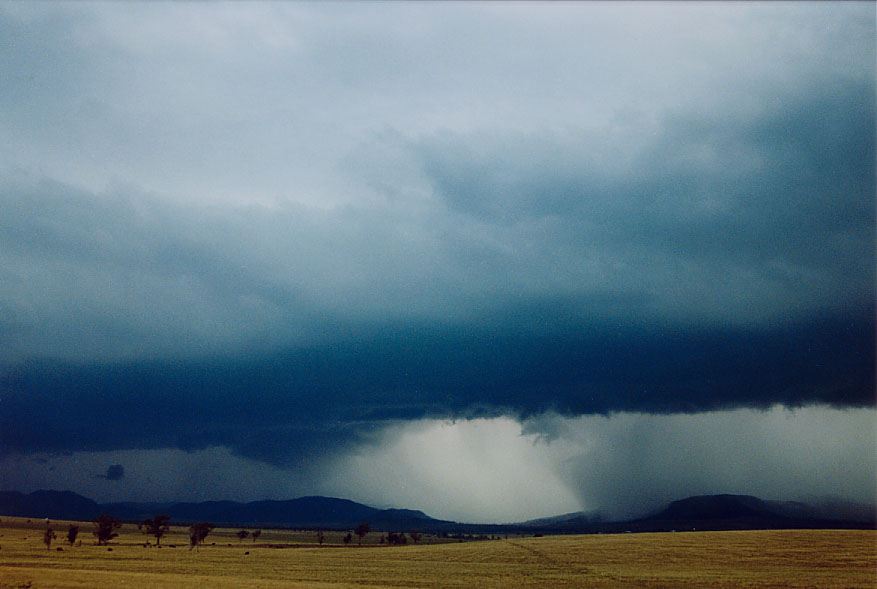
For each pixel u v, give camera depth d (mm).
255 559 109062
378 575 82250
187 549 142250
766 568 86000
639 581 74312
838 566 87625
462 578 78375
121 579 63344
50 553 109875
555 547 122688
